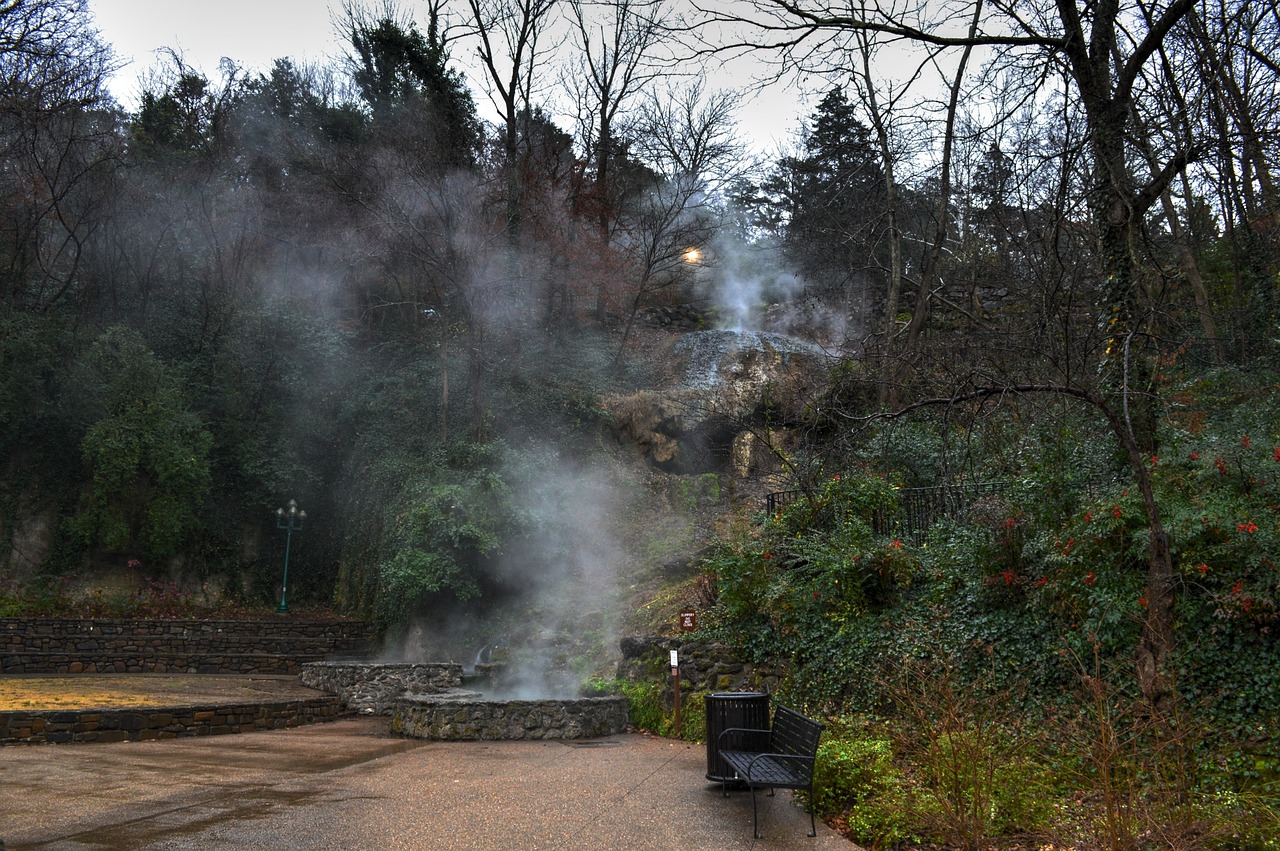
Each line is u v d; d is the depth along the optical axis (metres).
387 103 27.89
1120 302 8.44
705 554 16.59
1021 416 9.75
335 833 5.64
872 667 9.33
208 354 23.75
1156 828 4.79
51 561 19.89
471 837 5.61
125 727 10.41
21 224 22.42
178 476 20.72
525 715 11.16
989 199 15.35
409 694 14.62
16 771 7.93
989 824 5.28
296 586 22.58
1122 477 8.41
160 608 20.34
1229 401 10.77
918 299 16.25
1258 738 6.26
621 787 7.50
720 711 7.57
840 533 11.20
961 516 10.66
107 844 5.24
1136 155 9.30
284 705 12.42
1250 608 6.66
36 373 20.72
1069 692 7.59
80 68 22.72
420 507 19.02
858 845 5.57
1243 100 9.69
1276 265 13.69
